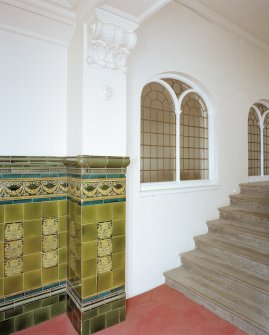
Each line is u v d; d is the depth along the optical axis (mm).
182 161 4004
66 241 2727
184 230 3643
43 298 2578
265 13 3998
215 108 4195
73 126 2561
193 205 3775
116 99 2561
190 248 3713
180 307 2791
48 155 2664
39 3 2318
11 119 2455
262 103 5418
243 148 4641
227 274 2893
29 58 2545
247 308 2512
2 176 2363
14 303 2416
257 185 4289
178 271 3393
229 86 4383
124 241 2602
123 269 2590
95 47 2326
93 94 2408
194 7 3729
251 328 2338
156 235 3303
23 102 2516
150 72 3264
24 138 2525
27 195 2494
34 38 2561
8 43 2428
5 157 2371
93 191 2383
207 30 4023
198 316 2629
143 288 3152
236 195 4309
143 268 3162
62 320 2596
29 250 2506
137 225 3111
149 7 2234
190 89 3992
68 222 2678
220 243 3479
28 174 2500
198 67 3867
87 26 2381
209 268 3092
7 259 2385
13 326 2406
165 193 3391
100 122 2449
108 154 2504
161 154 3721
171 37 3512
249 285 2646
